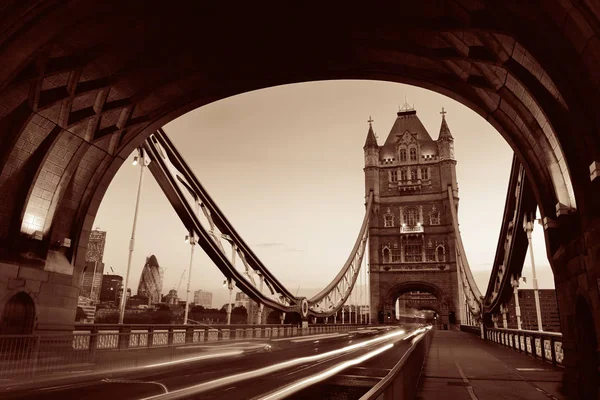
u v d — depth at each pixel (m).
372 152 104.75
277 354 20.72
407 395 6.82
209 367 15.12
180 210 28.20
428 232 97.00
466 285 70.75
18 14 10.70
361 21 13.86
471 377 12.36
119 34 13.68
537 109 11.52
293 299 45.59
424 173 101.69
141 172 23.20
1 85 12.00
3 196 14.22
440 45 13.48
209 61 15.84
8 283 14.03
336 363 17.30
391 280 94.50
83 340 14.11
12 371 11.70
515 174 20.98
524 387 10.77
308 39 15.07
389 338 39.06
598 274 8.62
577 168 9.45
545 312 103.12
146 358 16.44
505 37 10.23
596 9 7.06
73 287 16.16
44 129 14.59
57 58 13.24
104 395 9.58
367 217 98.81
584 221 9.26
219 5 13.65
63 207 16.23
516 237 24.20
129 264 19.86
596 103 8.41
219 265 31.98
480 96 14.21
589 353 9.80
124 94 16.03
